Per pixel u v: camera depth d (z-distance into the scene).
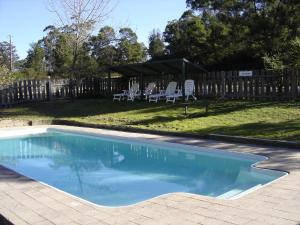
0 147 14.39
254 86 18.00
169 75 22.31
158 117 16.28
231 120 14.16
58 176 10.09
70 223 5.46
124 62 46.25
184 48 34.41
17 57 68.81
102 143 14.41
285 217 5.36
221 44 31.47
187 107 17.50
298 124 12.37
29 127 17.22
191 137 12.67
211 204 6.05
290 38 26.22
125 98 23.55
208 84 20.00
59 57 40.34
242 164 9.84
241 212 5.62
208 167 10.10
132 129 14.73
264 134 11.64
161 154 12.08
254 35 28.12
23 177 8.22
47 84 26.12
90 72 28.80
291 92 16.78
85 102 23.03
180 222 5.33
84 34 27.75
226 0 31.20
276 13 26.92
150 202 6.27
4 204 6.42
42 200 6.57
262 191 6.60
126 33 46.25
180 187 8.56
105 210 5.96
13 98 24.94
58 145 14.48
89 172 10.41
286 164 8.52
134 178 9.54
